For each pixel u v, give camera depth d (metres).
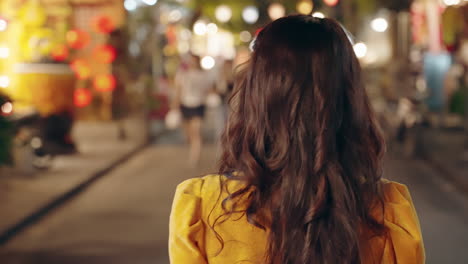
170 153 13.80
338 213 1.46
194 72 11.84
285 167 1.49
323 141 1.47
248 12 16.19
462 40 13.57
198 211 1.55
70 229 7.18
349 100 1.53
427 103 15.35
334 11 16.41
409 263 1.50
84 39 13.21
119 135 15.44
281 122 1.49
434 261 5.95
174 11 22.47
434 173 10.95
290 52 1.51
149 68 20.64
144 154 13.66
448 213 7.99
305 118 1.49
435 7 13.90
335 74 1.50
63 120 12.52
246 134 1.55
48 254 6.21
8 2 12.05
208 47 20.38
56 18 14.82
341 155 1.51
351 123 1.53
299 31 1.53
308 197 1.48
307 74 1.50
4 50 11.86
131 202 8.63
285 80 1.50
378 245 1.51
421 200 8.81
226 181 1.54
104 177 10.74
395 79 13.55
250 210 1.49
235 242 1.50
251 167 1.50
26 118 9.79
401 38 17.89
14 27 12.17
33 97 12.37
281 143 1.49
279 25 1.55
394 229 1.51
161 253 6.20
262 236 1.50
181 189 1.59
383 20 15.85
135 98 17.61
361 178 1.52
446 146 13.41
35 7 12.25
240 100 1.60
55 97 12.48
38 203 8.15
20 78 12.31
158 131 18.00
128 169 11.62
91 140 15.18
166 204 8.48
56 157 12.41
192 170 11.45
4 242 6.64
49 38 12.47
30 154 10.29
